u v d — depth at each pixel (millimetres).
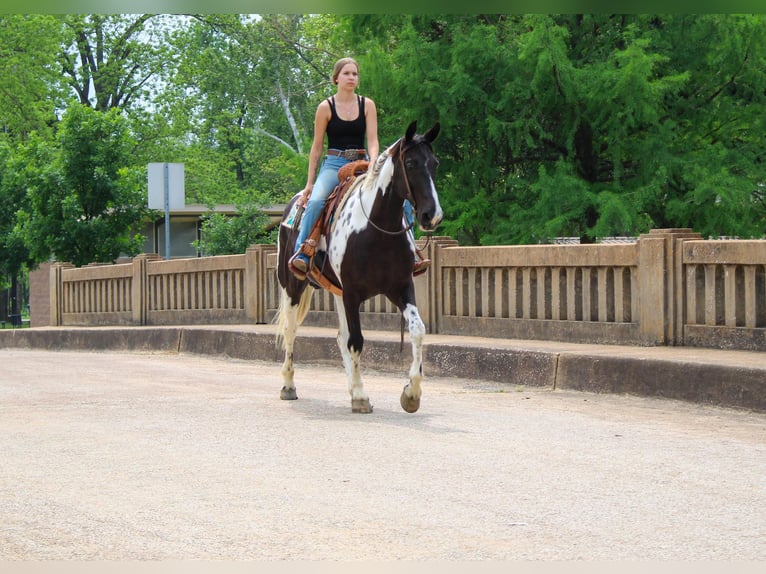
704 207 20359
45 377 13047
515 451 7457
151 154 51656
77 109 25562
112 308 21953
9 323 45594
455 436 8086
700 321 11484
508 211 21781
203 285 19234
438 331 14641
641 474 6676
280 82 49406
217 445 7812
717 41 21359
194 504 5953
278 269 10750
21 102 49688
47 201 25656
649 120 20594
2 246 32500
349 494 6172
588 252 12500
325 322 16406
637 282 11969
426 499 6031
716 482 6441
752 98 22344
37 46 49969
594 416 9141
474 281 14141
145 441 8016
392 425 8656
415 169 8469
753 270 10859
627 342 12047
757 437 8023
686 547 5051
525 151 22984
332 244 9391
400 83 21766
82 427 8750
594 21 21703
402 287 9133
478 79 21844
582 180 20906
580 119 21453
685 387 9812
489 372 11914
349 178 9508
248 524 5496
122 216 25703
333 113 9773
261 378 12766
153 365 14867
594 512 5719
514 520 5559
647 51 21469
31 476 6762
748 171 21016
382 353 13367
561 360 11070
